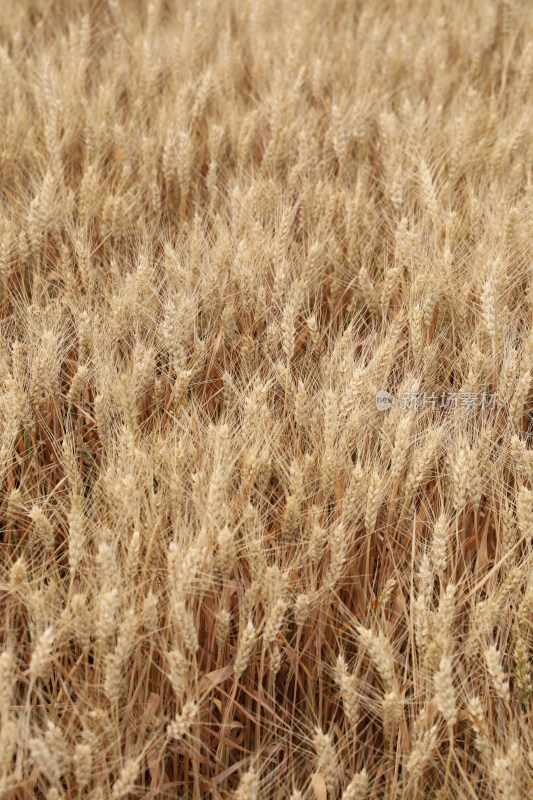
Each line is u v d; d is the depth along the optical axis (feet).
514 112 15.71
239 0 19.92
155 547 7.34
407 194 12.96
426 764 6.53
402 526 8.33
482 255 10.77
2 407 8.39
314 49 18.26
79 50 16.85
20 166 13.57
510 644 7.36
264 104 15.17
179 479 7.47
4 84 15.20
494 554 8.72
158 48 17.16
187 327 9.59
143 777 6.90
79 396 9.18
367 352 10.05
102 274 11.21
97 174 12.55
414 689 6.95
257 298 10.23
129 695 7.04
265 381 9.21
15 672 7.19
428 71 17.90
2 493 8.48
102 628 6.16
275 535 8.09
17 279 11.41
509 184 12.98
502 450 8.88
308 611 7.09
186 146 12.73
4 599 7.58
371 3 20.84
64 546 8.46
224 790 7.02
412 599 7.15
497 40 19.77
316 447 8.37
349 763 7.22
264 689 7.66
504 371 9.09
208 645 7.47
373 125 15.48
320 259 11.19
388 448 8.46
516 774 6.26
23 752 6.46
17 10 18.92
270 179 12.55
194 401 9.25
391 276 10.25
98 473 8.68
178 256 10.71
